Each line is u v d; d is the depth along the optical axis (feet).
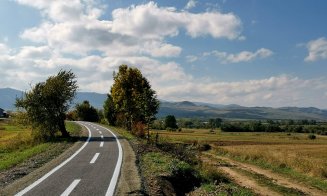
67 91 138.21
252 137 336.70
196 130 456.45
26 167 61.21
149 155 79.87
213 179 84.07
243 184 91.61
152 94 130.93
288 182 98.02
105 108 247.70
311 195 82.28
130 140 120.88
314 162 115.75
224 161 140.05
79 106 350.43
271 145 229.25
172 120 421.59
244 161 142.41
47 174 53.26
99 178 50.03
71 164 63.82
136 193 41.22
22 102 133.69
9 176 51.90
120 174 53.42
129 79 172.86
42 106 134.92
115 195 40.11
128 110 173.06
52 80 136.87
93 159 70.74
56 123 137.08
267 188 87.76
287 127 511.81
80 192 41.37
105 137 132.77
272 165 124.88
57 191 41.88
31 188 43.50
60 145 103.19
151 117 129.59
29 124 135.44
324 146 223.92
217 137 301.02
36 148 96.48
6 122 335.06
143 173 56.44
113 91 175.73
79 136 138.51
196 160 110.93
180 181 61.36
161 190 47.26
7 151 105.09
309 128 497.46
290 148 203.92
